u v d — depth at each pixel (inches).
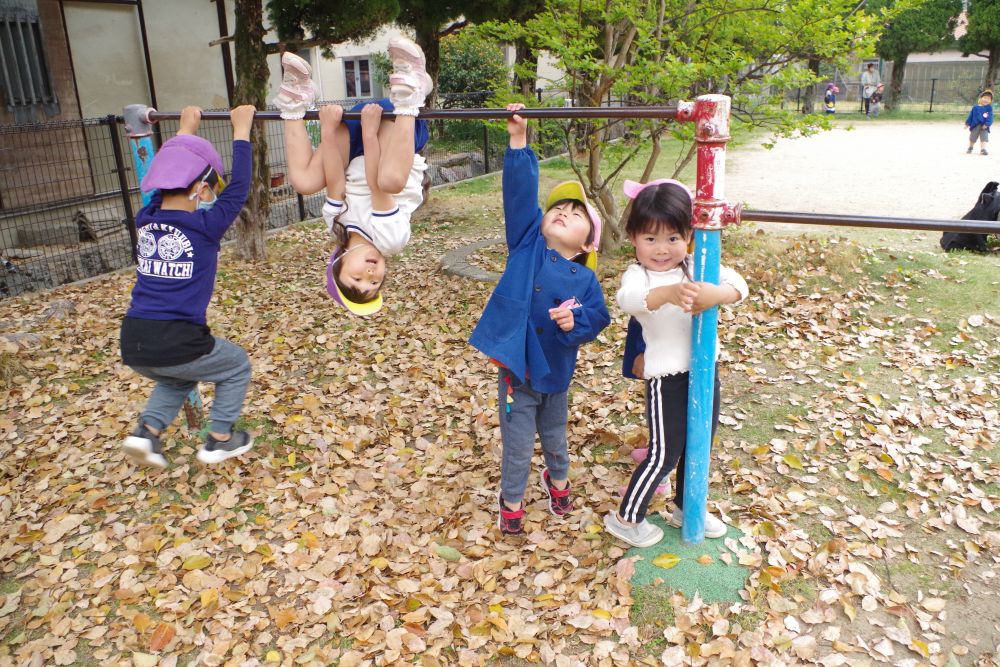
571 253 125.2
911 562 129.4
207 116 136.8
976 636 113.1
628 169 569.9
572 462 164.7
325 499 154.4
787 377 200.1
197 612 125.0
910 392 191.0
